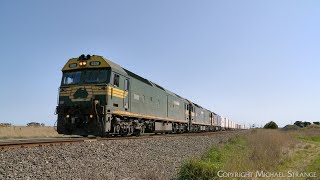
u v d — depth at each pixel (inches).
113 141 657.0
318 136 2069.4
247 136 1418.6
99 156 520.7
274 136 1254.3
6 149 461.4
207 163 509.0
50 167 411.8
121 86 856.3
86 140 639.8
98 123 765.9
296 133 2237.9
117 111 822.5
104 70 804.0
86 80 803.4
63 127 794.2
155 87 1179.9
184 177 480.7
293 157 856.3
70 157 476.4
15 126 1596.9
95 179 398.9
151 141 780.6
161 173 488.1
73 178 388.8
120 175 446.0
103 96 777.6
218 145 999.0
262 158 697.6
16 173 364.5
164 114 1288.1
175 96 1496.1
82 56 828.0
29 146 505.4
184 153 751.7
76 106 784.9
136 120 979.3
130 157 569.6
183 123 1664.6
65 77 831.7
